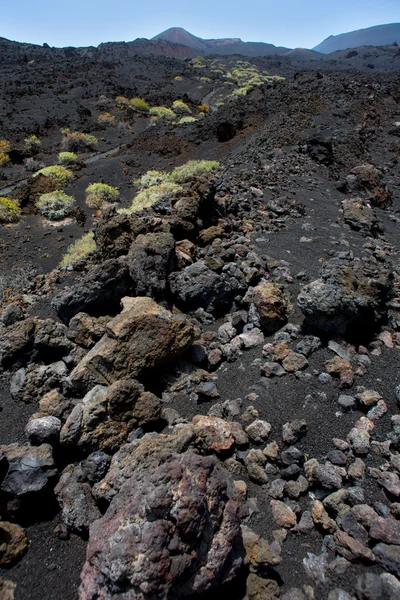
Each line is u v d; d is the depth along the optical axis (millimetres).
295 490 3801
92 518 3795
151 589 2549
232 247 8578
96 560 2812
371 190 16469
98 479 4078
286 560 3314
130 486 3232
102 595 2701
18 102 49656
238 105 34500
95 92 57406
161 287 6742
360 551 3182
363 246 9875
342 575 3150
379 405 4484
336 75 40156
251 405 4734
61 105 50000
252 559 3207
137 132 42875
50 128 40875
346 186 16188
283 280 7434
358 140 24062
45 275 10969
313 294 5547
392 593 2939
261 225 10250
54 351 5965
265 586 3086
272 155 19219
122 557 2629
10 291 10898
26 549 3727
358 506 3516
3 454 4227
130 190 22562
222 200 10750
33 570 3562
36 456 4180
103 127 42344
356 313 5480
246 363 5555
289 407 4621
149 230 8500
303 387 4867
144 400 4625
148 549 2627
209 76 86312
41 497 4094
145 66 91438
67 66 80938
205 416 4645
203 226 9695
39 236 15969
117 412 4527
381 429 4293
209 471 3123
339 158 21000
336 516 3594
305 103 29281
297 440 4230
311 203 13344
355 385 4855
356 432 4184
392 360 5293
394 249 10484
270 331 6082
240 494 3783
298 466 3992
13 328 6090
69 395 5250
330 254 8789
